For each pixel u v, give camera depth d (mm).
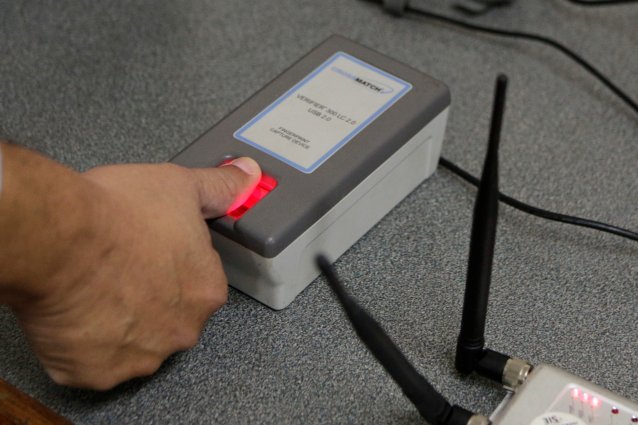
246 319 535
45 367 457
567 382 432
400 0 766
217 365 509
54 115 679
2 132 662
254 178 516
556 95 707
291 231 497
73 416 480
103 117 679
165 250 441
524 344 518
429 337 521
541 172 639
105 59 735
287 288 529
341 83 590
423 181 630
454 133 672
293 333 527
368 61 605
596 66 734
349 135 549
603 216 605
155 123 673
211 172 497
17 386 494
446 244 583
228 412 483
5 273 388
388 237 588
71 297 413
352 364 508
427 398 411
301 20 781
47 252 391
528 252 579
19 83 709
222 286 483
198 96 699
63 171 403
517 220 603
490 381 494
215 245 518
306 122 561
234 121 563
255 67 729
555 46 740
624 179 634
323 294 550
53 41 753
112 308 429
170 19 779
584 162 647
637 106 679
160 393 493
